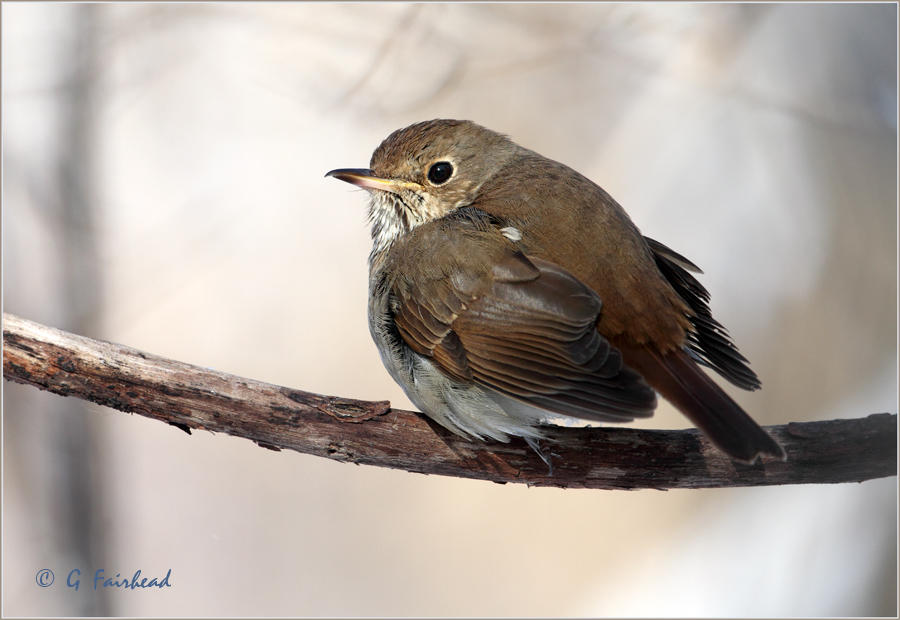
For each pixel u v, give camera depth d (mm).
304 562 12875
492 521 13492
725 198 14266
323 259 14109
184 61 13492
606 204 7543
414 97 13180
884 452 7000
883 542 11141
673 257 8141
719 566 11805
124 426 13031
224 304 13852
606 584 12672
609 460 7285
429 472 7398
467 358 7102
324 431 7219
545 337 6879
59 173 11891
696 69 13562
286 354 13844
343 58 13367
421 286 7375
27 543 10664
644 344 6871
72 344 7035
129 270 13031
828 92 13711
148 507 12984
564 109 14117
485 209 7676
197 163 13711
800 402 13320
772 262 13961
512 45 13227
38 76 12008
